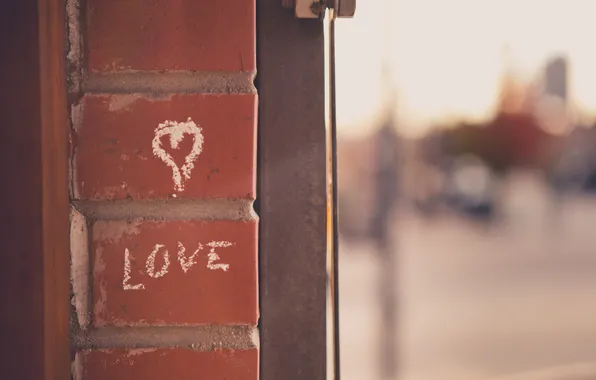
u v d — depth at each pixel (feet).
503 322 21.97
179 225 2.35
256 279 2.36
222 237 2.35
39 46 2.24
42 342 2.25
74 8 2.34
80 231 2.34
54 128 2.28
